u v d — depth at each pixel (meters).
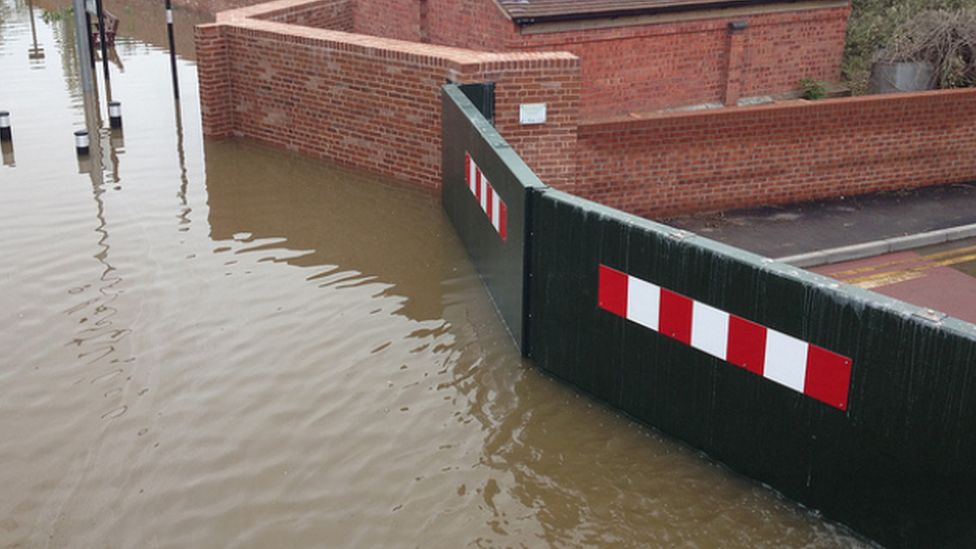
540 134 11.99
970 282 12.02
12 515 6.39
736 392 6.61
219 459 6.98
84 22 17.22
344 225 11.48
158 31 25.38
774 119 14.04
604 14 15.88
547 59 11.70
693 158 13.86
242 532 6.24
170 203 12.12
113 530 6.25
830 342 5.93
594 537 6.21
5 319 9.00
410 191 12.73
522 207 7.96
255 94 14.63
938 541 5.71
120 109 15.90
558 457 7.04
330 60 13.41
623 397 7.53
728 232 13.47
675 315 6.88
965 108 15.05
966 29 16.56
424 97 12.43
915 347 5.51
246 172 13.42
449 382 8.01
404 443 7.19
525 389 7.92
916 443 5.64
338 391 7.86
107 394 7.80
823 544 6.09
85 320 8.98
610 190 13.61
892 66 16.88
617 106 16.66
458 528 6.29
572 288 7.67
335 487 6.69
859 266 12.56
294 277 9.98
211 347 8.52
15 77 19.30
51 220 11.47
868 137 14.70
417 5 17.75
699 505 6.50
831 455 6.13
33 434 7.27
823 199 14.81
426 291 9.70
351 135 13.57
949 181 15.50
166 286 9.71
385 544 6.14
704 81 17.23
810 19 17.59
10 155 14.05
